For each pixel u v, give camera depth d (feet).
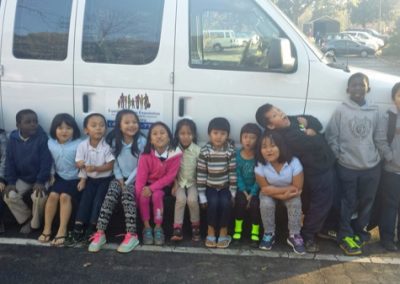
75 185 13.01
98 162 12.84
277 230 13.64
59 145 12.88
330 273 11.37
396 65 77.56
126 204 12.54
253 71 12.66
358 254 12.30
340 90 12.64
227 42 12.67
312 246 12.46
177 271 11.32
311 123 12.37
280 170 12.17
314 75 12.64
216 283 10.82
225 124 12.37
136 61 12.82
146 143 12.66
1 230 13.15
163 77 12.77
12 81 13.12
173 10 12.63
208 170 12.71
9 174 13.01
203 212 13.85
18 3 12.96
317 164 12.09
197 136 13.09
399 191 12.51
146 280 10.88
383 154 12.32
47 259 11.75
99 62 12.86
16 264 11.46
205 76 12.71
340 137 12.37
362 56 98.12
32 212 13.24
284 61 11.93
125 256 12.00
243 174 12.87
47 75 13.00
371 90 12.74
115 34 12.76
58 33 12.88
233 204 12.76
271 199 12.35
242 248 12.59
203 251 12.37
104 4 12.75
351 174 12.41
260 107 12.37
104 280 10.84
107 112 13.09
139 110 13.00
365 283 10.93
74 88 13.01
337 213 12.91
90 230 12.72
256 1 12.57
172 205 13.88
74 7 12.80
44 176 12.84
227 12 12.60
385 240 12.78
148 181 12.86
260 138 12.16
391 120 12.23
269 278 11.07
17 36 13.00
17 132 12.95
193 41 12.70
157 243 12.64
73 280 10.81
